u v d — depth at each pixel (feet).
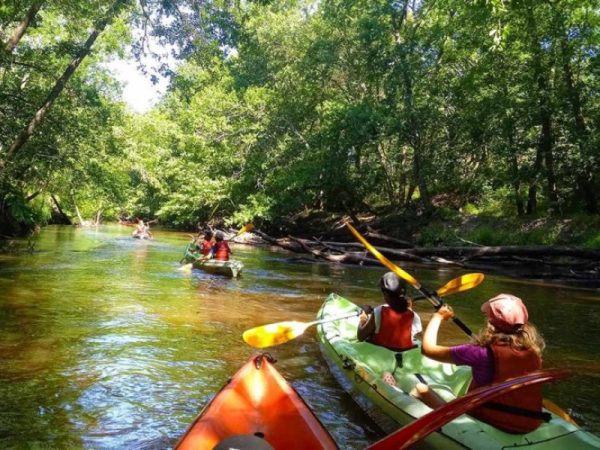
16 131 51.47
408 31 72.33
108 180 69.10
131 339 20.72
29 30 61.93
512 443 9.85
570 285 43.27
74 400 14.60
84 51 49.85
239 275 41.16
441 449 10.52
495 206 72.13
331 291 34.86
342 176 77.71
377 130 69.05
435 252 55.57
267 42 83.46
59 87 48.83
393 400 12.92
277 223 90.74
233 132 88.17
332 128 71.82
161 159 105.50
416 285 16.52
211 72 55.77
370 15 68.49
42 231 83.76
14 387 15.33
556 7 54.65
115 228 105.91
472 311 29.96
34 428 12.82
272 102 86.43
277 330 16.66
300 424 10.97
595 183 60.13
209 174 97.55
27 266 41.01
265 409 12.05
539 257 52.19
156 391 15.51
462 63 75.05
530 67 57.93
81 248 59.11
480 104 63.21
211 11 48.37
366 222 80.07
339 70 81.97
